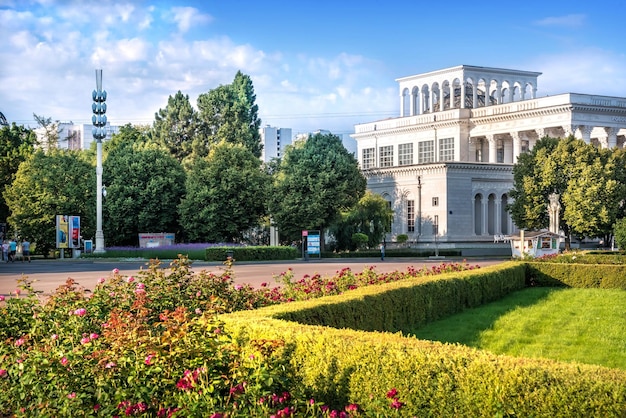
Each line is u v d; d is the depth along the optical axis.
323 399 9.29
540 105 91.00
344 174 70.62
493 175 87.50
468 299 24.59
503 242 86.00
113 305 14.02
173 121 110.12
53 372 9.32
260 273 40.53
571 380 7.48
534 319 21.59
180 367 9.20
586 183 68.88
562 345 17.41
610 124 90.19
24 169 73.19
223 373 9.36
